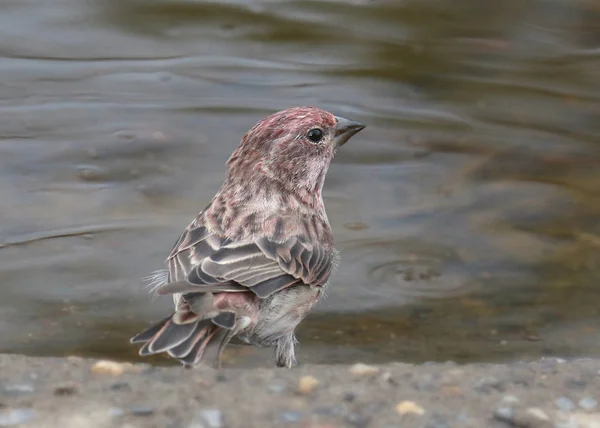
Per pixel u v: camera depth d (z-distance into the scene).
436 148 16.64
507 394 8.43
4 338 11.41
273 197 10.59
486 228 14.51
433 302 12.56
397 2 21.69
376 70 19.03
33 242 13.59
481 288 12.95
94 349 11.25
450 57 19.61
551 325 12.02
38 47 19.28
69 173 15.41
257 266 9.64
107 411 7.78
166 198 14.90
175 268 9.66
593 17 21.05
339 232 14.30
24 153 15.89
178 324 8.74
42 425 7.53
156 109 17.33
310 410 7.95
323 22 20.70
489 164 16.28
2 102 17.33
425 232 14.41
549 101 18.25
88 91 17.86
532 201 15.27
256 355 11.16
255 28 20.42
